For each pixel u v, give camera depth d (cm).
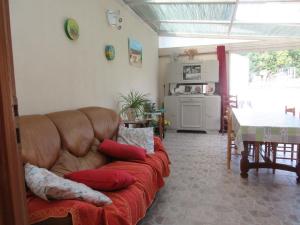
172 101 640
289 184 292
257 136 284
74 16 283
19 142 83
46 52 240
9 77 77
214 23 525
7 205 76
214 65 625
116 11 370
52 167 188
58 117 215
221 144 495
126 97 434
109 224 139
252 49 627
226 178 312
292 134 275
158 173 242
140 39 514
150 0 404
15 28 203
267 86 650
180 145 489
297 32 553
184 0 397
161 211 231
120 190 177
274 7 408
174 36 671
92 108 280
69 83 277
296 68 630
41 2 231
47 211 129
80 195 142
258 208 235
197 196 262
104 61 357
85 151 232
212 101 614
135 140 280
